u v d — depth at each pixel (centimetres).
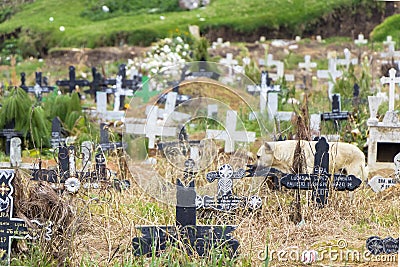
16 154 1005
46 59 2744
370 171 1012
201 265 692
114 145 1001
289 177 854
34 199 736
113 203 851
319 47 2764
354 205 877
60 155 841
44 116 1315
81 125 1390
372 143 1010
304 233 820
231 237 734
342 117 1261
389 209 896
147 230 737
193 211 738
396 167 947
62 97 1435
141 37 2820
